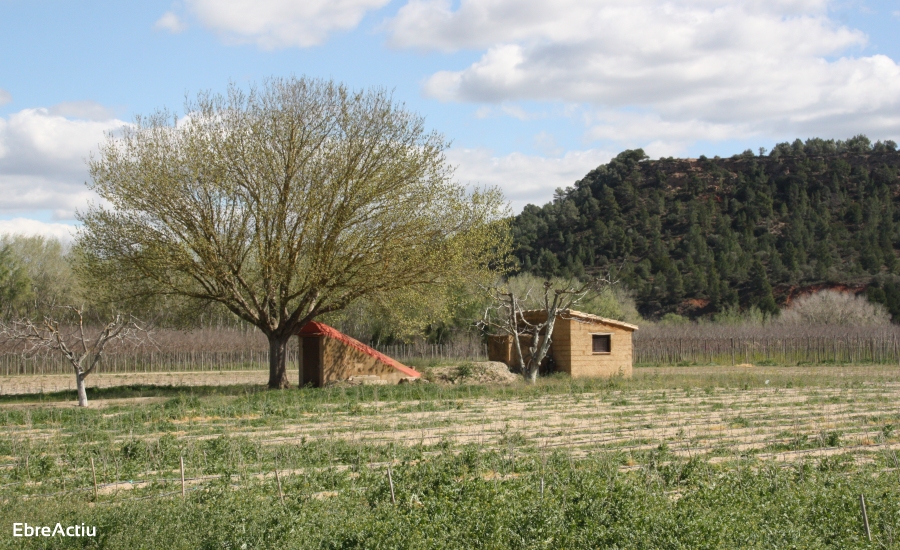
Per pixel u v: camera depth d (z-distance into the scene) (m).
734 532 9.11
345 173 29.73
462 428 19.92
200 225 29.20
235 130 29.45
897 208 105.38
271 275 29.75
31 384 37.66
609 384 30.56
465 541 9.10
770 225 105.25
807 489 11.67
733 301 88.25
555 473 12.55
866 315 72.38
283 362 31.59
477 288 36.06
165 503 11.77
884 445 16.97
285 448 16.48
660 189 117.31
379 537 9.12
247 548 9.53
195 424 21.03
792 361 53.41
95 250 29.22
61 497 12.58
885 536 9.84
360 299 32.72
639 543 9.00
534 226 112.12
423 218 30.28
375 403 25.53
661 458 14.98
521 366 33.28
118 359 45.69
